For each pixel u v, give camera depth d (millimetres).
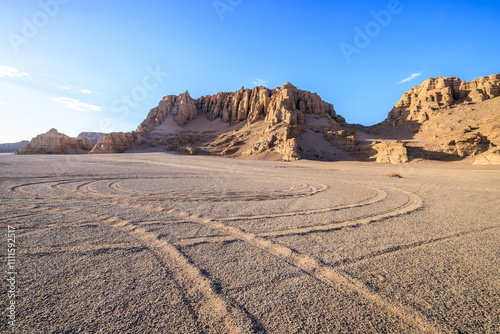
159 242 4320
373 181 17062
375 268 3549
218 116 121312
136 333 2145
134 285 2889
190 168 27672
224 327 2256
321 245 4418
